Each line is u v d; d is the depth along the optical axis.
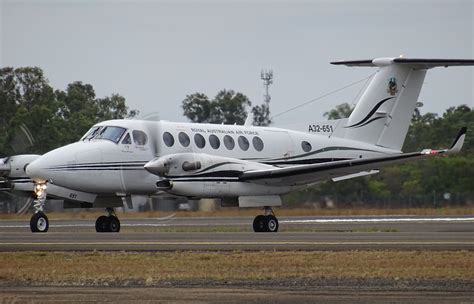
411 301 43.97
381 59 101.31
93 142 87.75
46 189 85.75
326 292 46.88
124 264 56.00
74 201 88.19
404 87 101.69
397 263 56.16
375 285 49.22
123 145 88.00
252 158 94.94
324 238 71.19
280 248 63.09
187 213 124.12
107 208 90.19
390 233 78.38
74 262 56.75
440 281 50.34
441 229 87.81
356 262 56.62
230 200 91.06
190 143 91.00
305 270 53.81
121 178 87.69
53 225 102.50
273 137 97.44
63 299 44.28
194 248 63.12
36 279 50.88
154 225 101.88
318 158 99.75
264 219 90.56
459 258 58.12
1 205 133.75
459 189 155.38
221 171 88.00
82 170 85.94
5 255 59.72
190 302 43.59
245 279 51.03
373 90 101.94
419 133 196.12
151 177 89.12
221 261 57.06
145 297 44.97
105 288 48.16
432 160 158.75
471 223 101.88
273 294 46.12
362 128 101.88
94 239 70.50
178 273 52.78
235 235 75.44
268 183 90.56
